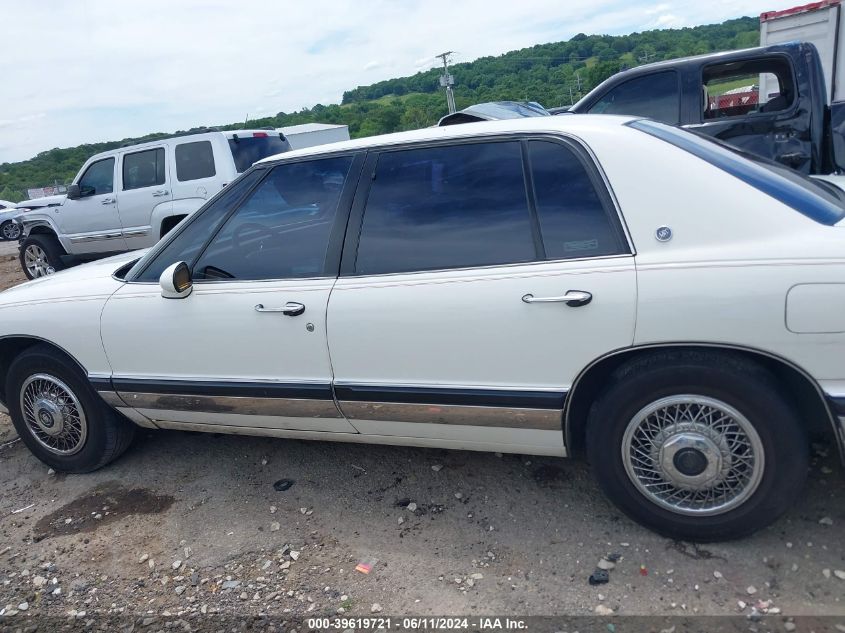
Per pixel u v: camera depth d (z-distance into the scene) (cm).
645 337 248
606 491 276
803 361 233
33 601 286
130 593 285
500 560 277
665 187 253
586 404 283
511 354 269
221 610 268
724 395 245
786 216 243
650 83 635
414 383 289
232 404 332
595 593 252
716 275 238
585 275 255
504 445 293
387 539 300
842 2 927
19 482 394
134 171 915
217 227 337
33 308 370
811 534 266
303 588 275
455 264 281
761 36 1040
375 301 289
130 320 343
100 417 375
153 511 345
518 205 276
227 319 320
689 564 260
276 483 356
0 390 408
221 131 873
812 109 568
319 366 306
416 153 301
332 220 310
